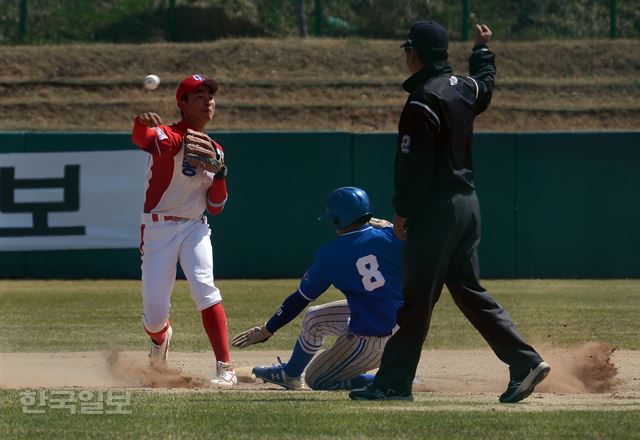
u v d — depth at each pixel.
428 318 18.80
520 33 93.69
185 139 22.70
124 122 77.06
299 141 58.62
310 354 22.86
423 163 17.73
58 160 57.84
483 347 32.34
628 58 86.38
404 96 80.94
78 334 35.38
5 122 76.44
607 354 24.95
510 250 58.75
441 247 18.28
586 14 96.25
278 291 51.31
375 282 21.83
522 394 19.05
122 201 58.12
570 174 58.75
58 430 16.06
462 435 15.46
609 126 77.19
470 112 18.45
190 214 23.41
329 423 16.42
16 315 41.41
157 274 23.27
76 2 96.06
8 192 57.72
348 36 93.06
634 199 58.69
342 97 80.56
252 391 21.75
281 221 58.69
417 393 21.80
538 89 81.75
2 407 18.27
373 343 22.33
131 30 93.06
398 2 96.31
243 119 76.94
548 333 35.44
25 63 85.19
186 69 84.81
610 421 16.66
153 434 15.66
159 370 24.77
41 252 58.00
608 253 58.81
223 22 93.75
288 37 92.62
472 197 18.58
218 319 23.44
